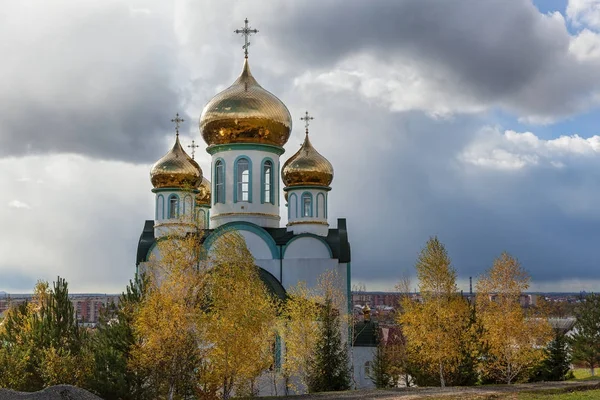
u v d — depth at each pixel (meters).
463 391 33.50
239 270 30.94
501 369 41.00
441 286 39.75
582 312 58.81
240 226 47.44
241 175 49.94
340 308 46.69
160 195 52.75
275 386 39.09
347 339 46.53
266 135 49.53
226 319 29.58
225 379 29.53
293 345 39.44
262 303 31.33
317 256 48.22
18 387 29.39
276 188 50.56
